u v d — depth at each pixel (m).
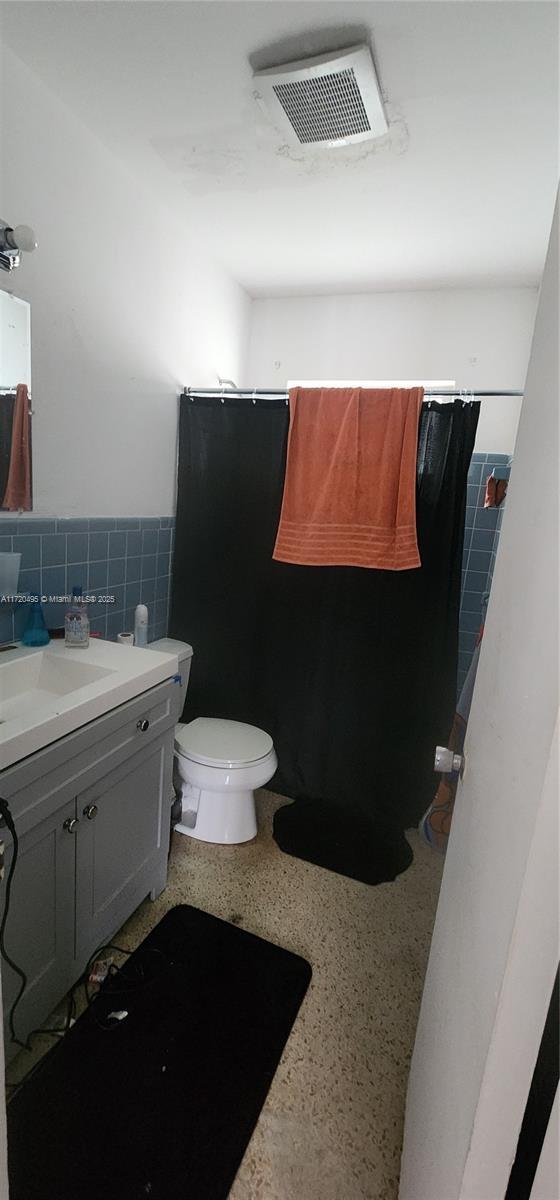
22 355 1.33
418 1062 0.92
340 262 2.14
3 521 1.35
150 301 1.81
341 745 2.07
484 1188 0.48
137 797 1.35
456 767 0.86
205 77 1.22
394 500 1.74
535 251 1.95
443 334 2.37
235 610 2.12
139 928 1.45
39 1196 0.88
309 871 1.74
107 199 1.54
